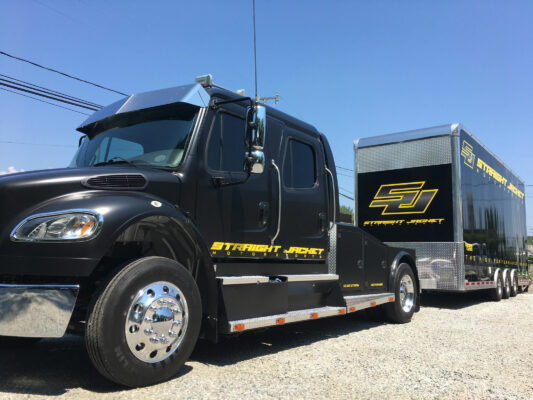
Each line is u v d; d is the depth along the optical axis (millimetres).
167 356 3561
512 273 13227
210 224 4285
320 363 4496
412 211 10055
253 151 4227
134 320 3338
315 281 5508
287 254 5270
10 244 3086
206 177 4285
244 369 4148
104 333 3158
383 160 10617
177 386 3514
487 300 12000
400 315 7289
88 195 3393
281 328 6562
